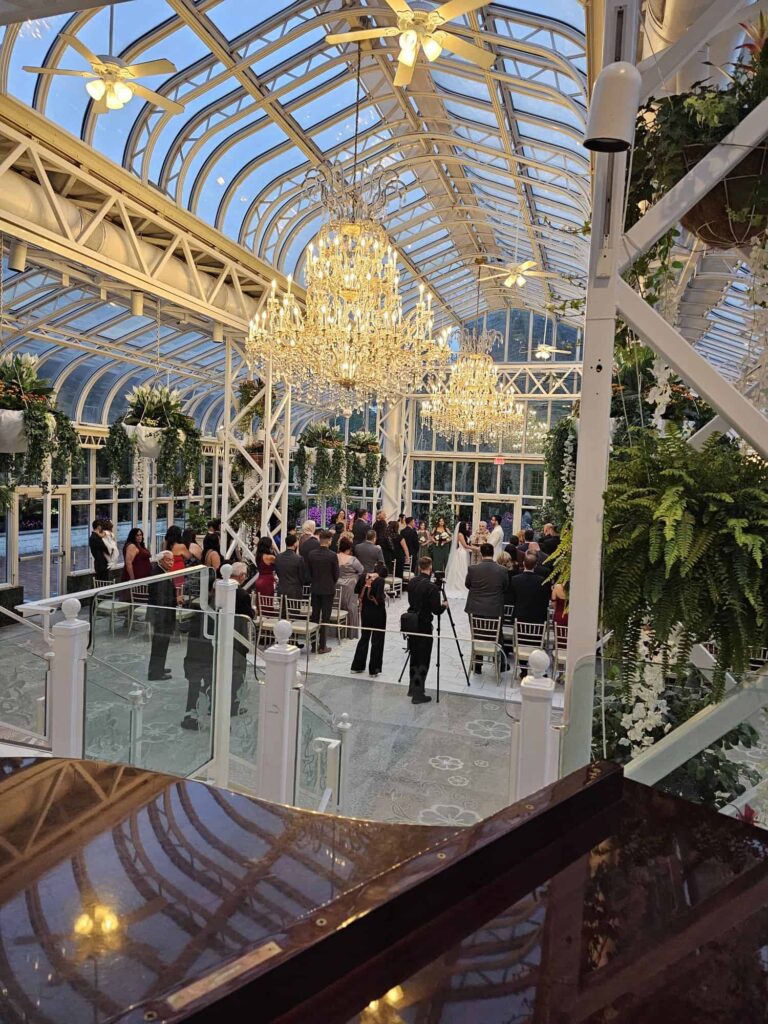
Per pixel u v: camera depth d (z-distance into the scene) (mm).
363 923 861
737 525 1776
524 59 6512
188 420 10000
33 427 6496
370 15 6078
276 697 3977
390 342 7211
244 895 1130
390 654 4652
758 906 1053
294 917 1070
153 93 4977
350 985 821
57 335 9828
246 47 6184
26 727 4160
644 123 2229
